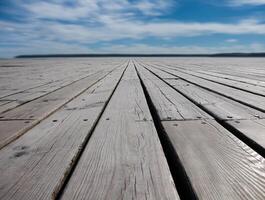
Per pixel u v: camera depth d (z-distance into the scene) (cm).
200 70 648
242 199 70
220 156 97
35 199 71
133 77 447
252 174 83
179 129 132
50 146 111
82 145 114
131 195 72
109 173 85
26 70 704
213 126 137
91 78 435
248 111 170
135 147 108
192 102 205
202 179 80
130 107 189
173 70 652
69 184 78
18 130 133
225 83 334
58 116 164
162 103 200
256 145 108
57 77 466
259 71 601
